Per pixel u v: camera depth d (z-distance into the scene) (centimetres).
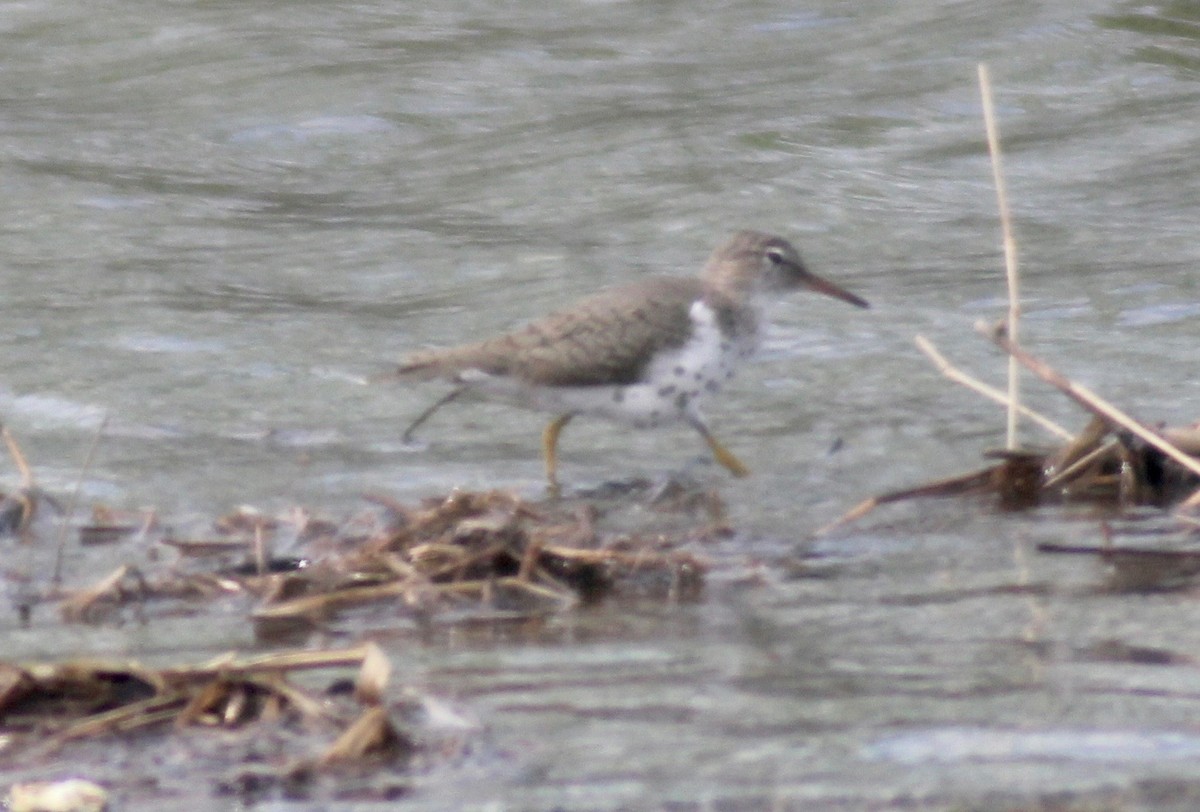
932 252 1797
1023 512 1131
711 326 1328
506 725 783
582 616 948
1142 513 1113
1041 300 1634
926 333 1576
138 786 730
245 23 2619
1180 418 1309
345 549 1066
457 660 876
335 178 2120
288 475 1279
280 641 922
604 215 1944
